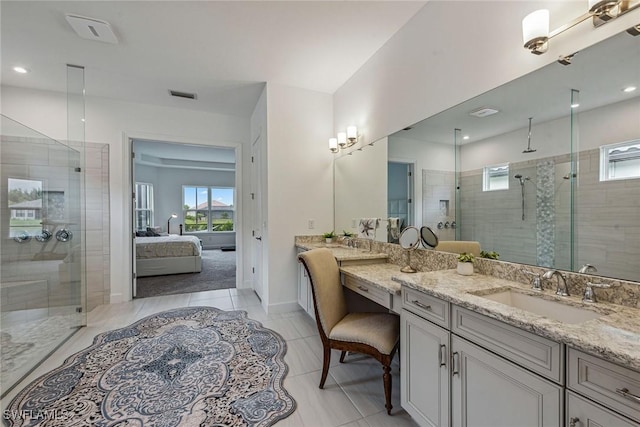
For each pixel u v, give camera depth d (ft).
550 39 4.20
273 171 10.53
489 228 5.30
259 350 7.64
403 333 5.04
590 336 2.55
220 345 7.91
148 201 27.71
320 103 11.26
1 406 5.38
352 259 7.79
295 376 6.49
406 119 7.32
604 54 3.64
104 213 11.59
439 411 4.21
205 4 6.45
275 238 10.56
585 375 2.55
